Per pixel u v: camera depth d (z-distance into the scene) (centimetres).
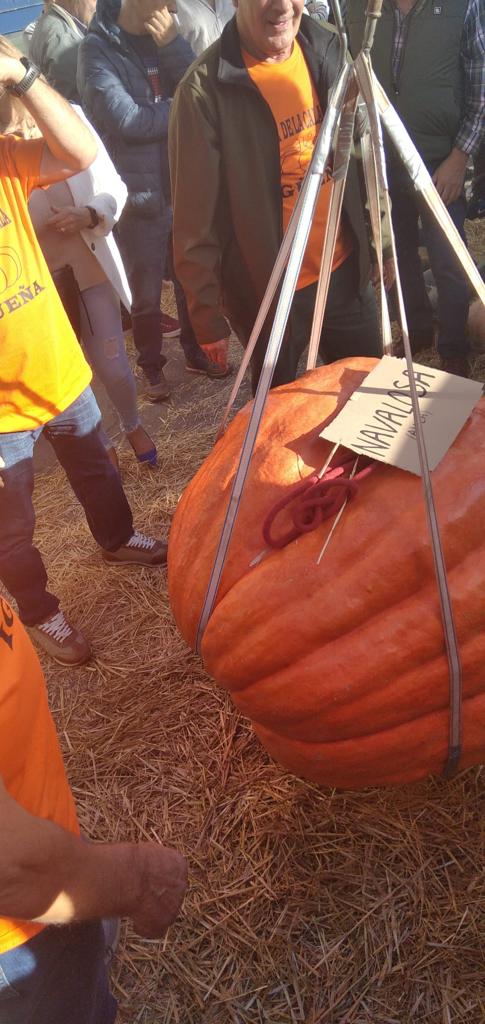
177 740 249
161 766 242
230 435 183
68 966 122
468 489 152
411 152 151
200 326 301
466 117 363
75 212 300
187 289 293
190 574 171
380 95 146
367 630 152
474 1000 175
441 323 405
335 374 183
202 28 538
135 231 412
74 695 280
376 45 359
